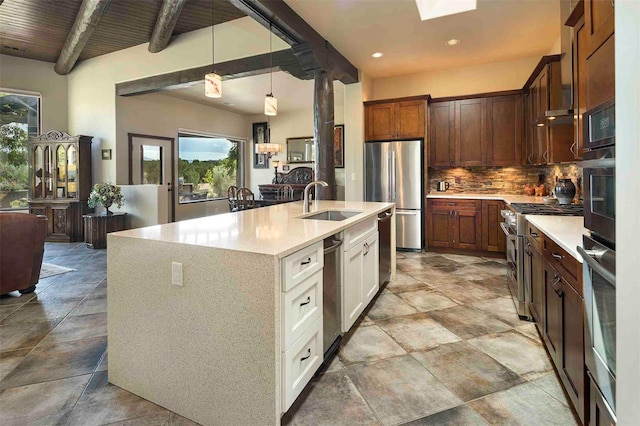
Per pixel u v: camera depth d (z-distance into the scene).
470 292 3.49
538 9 3.62
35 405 1.78
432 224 5.36
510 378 2.01
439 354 2.29
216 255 1.61
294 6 3.54
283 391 1.58
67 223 6.16
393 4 3.52
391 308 3.08
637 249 0.71
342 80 5.36
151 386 1.82
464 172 5.71
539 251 2.33
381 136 5.58
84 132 6.63
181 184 7.90
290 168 9.02
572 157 3.62
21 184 6.38
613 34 1.12
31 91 6.37
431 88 5.71
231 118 9.06
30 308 3.10
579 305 1.52
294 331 1.67
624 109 0.77
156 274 1.78
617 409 0.82
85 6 4.50
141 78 6.04
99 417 1.70
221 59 5.33
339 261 2.33
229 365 1.61
